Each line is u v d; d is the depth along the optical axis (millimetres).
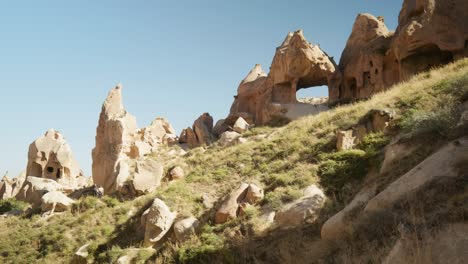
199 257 12484
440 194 7512
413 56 26828
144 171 22719
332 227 9812
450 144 9281
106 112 29078
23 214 24156
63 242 18000
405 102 18484
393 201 8680
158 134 39531
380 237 7750
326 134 20484
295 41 32844
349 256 7840
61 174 34094
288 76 33031
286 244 10781
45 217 22344
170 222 15805
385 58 30062
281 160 19750
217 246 12742
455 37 24922
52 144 34750
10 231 21234
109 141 27406
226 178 20266
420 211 7215
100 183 26844
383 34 32656
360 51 32781
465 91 14602
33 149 34188
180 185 20359
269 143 22938
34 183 30406
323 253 9125
